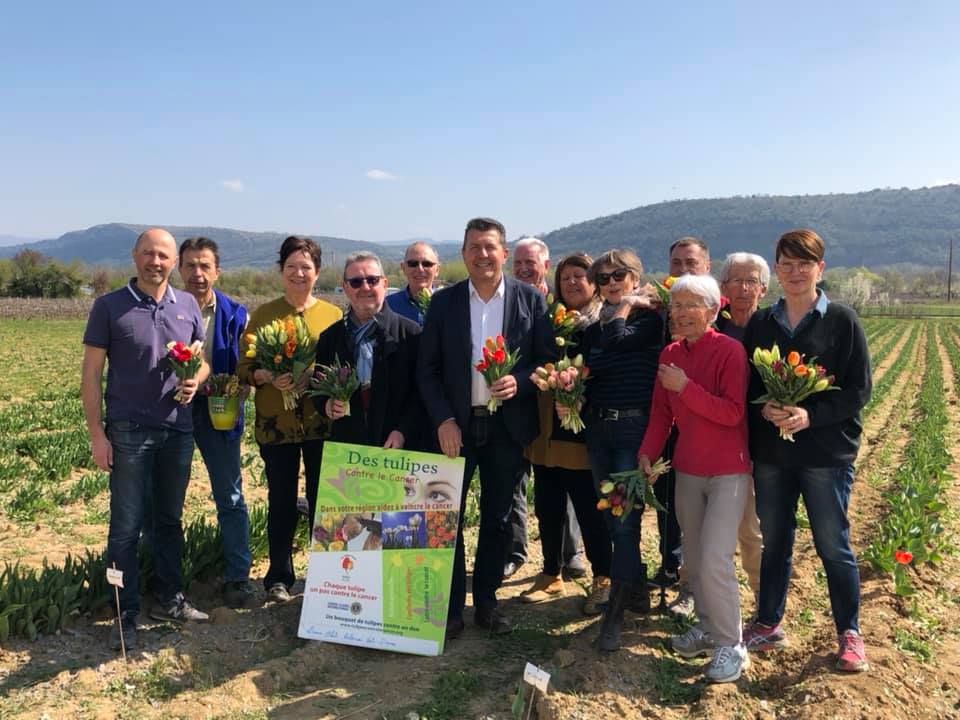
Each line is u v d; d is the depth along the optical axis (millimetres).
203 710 4238
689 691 4562
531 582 6492
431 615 5047
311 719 4219
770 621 5004
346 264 5273
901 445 13867
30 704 4223
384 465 5133
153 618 5367
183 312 5215
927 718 4180
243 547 5828
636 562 4918
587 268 5703
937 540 7250
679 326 4652
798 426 4379
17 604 4965
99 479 9477
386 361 5227
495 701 4422
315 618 5109
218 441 5719
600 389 5184
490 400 4992
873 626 5309
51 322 59156
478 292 5211
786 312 4750
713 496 4684
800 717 4160
